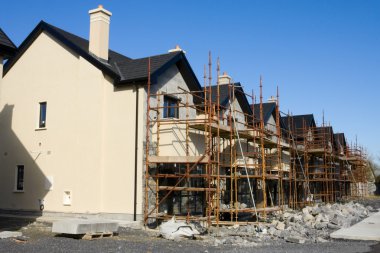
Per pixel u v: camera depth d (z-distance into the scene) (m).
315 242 13.33
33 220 16.89
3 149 19.83
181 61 18.98
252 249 11.38
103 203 16.81
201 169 19.16
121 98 17.12
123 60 20.30
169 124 17.06
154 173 16.64
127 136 16.73
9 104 20.00
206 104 17.23
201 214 18.95
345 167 38.25
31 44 19.73
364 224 18.31
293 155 27.50
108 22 18.58
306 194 27.92
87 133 17.44
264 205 17.33
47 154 18.42
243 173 22.11
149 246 11.44
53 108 18.59
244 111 24.70
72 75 18.23
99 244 11.45
